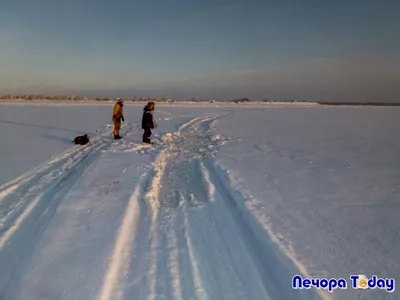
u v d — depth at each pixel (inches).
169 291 129.5
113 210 207.5
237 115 1254.9
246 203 210.8
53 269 141.6
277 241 157.6
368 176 283.9
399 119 1045.8
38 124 771.4
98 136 569.3
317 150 423.2
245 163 339.0
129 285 133.6
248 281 135.7
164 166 343.3
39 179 283.0
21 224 189.5
